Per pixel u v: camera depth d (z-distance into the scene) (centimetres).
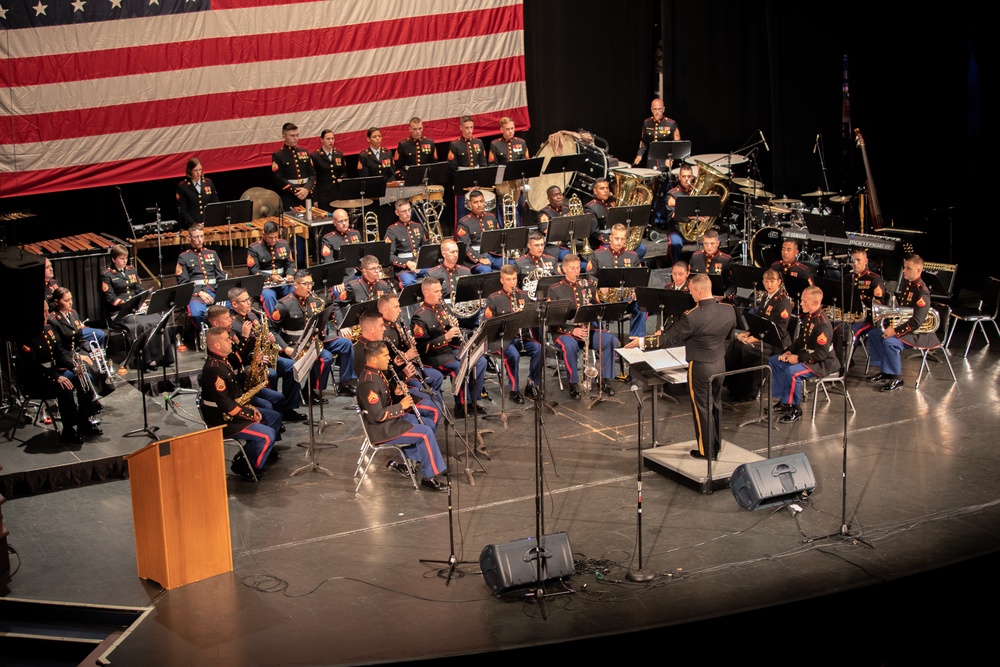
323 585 866
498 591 834
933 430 1162
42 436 1119
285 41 1695
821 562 887
